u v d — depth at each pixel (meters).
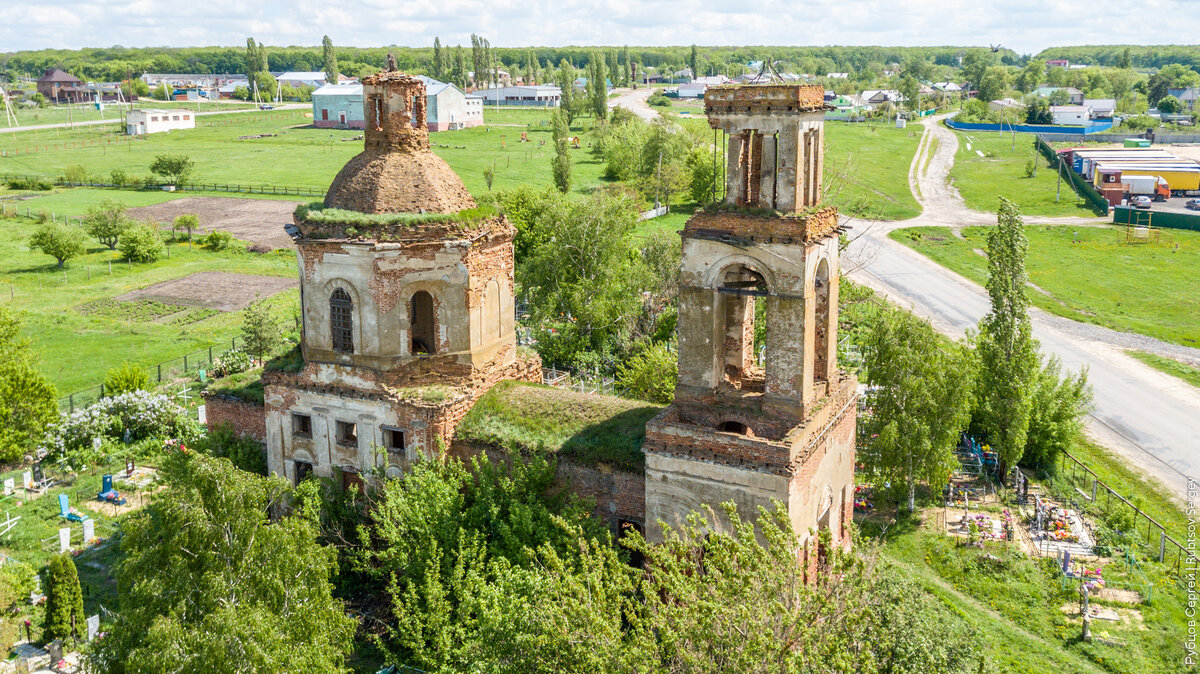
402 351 35.22
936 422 43.78
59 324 76.44
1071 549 41.19
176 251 103.81
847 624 21.48
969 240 111.50
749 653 19.28
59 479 46.84
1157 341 74.25
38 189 135.75
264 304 82.69
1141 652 33.97
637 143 137.75
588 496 33.12
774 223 28.64
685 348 31.00
